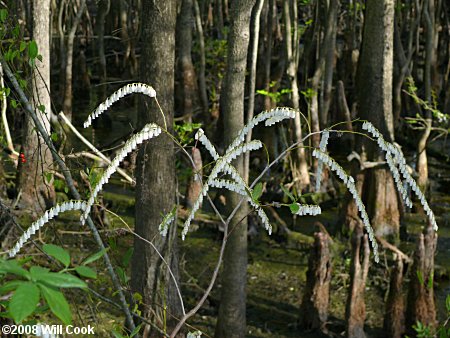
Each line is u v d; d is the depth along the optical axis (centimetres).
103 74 1731
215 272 304
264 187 1161
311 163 1213
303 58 1606
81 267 198
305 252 984
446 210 1156
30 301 175
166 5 536
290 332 785
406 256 920
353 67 1711
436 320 770
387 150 290
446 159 1391
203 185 287
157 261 564
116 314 698
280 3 2034
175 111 1625
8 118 1220
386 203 1014
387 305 776
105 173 271
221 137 1372
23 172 923
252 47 743
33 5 894
